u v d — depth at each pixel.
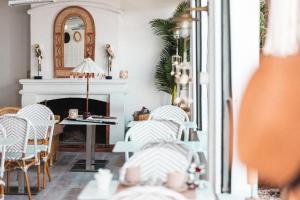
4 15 8.73
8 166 4.76
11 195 5.01
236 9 2.68
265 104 0.53
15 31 8.73
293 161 0.51
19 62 8.77
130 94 8.55
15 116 4.56
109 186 2.62
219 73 2.80
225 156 2.73
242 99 0.56
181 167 2.95
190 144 4.02
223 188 2.77
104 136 8.34
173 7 8.41
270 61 0.56
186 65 3.40
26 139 4.64
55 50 8.34
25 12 8.72
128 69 8.53
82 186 5.48
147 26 8.45
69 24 8.32
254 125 0.53
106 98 8.27
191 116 6.25
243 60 2.58
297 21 0.67
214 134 2.81
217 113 2.80
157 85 8.47
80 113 8.44
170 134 4.32
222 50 2.80
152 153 3.00
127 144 4.11
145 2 8.44
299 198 0.50
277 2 0.70
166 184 2.59
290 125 0.51
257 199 2.53
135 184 2.64
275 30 0.67
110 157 7.41
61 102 8.45
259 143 0.52
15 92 8.83
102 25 8.26
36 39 8.37
